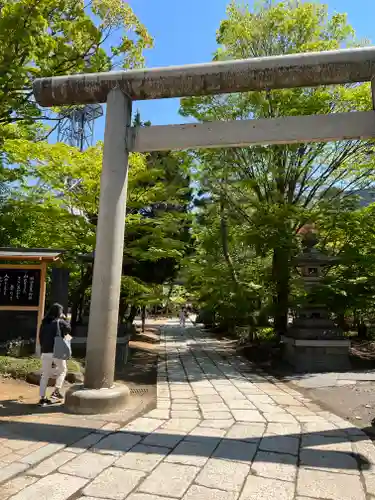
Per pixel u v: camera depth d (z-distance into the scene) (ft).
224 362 39.24
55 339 20.25
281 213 36.70
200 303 49.44
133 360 39.60
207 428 16.67
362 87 36.78
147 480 11.31
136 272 49.16
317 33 42.14
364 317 50.31
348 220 37.17
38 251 31.65
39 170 32.55
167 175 46.85
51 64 32.17
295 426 17.17
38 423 16.47
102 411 18.26
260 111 39.50
